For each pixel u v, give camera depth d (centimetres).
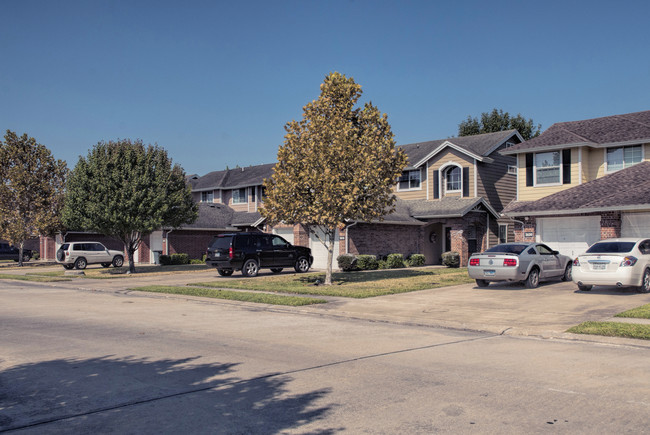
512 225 3422
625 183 2153
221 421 542
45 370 760
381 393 636
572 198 2191
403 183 3547
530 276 1766
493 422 532
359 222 2891
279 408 582
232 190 4859
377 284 1975
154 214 2794
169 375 727
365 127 2002
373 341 976
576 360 807
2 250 4519
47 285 2344
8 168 3656
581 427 514
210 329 1115
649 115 2641
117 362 808
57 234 4150
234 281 2206
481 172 3209
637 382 674
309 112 1995
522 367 764
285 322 1217
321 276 2378
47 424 538
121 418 554
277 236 2638
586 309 1297
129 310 1447
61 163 3775
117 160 2778
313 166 1917
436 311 1330
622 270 1498
